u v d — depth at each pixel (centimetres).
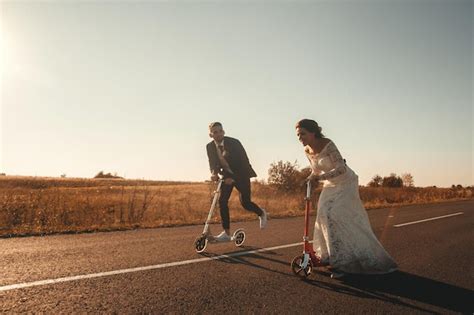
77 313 327
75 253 550
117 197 1617
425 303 399
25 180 4297
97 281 416
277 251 618
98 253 554
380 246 493
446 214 1381
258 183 2206
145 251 581
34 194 1159
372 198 2519
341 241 471
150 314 334
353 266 473
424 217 1257
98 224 908
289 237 769
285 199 1797
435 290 443
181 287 412
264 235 786
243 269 497
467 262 594
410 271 523
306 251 466
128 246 618
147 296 379
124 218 1041
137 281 424
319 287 436
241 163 640
